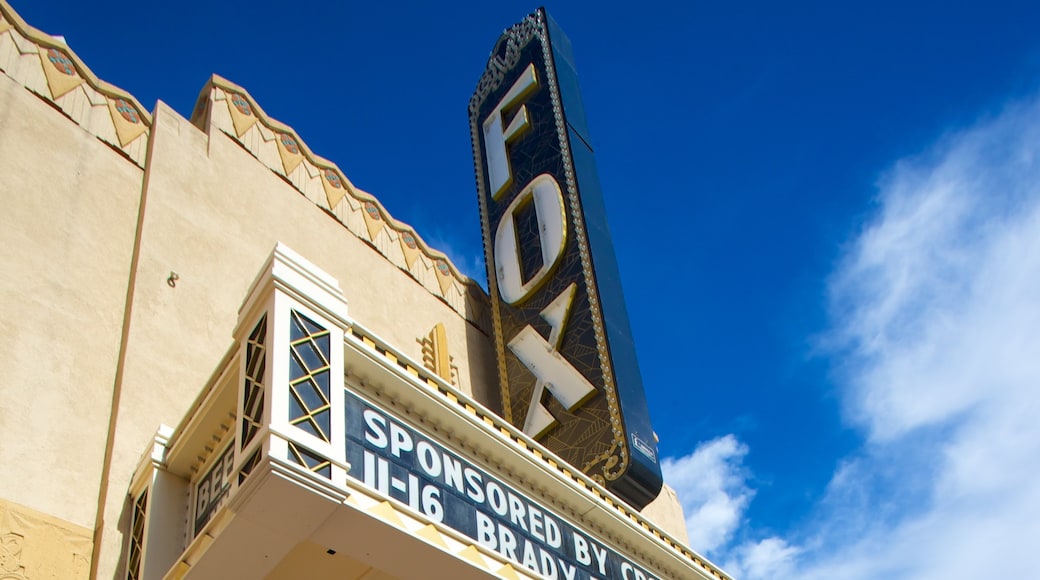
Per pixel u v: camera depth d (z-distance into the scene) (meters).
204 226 15.62
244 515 8.05
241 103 18.14
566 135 20.97
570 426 17.58
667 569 13.02
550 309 19.20
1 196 12.98
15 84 14.23
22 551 10.48
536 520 10.90
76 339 12.66
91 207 14.10
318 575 9.82
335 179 19.47
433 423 10.13
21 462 11.13
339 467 8.35
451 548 9.12
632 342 18.55
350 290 18.17
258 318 9.21
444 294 20.86
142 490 11.20
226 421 10.57
